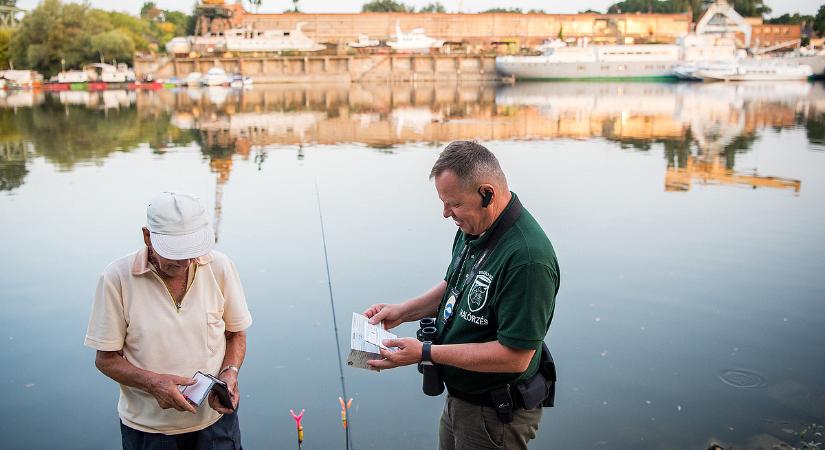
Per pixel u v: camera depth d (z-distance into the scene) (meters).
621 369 3.62
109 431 3.09
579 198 7.93
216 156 12.45
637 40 75.44
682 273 5.09
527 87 46.91
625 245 5.84
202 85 54.62
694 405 3.26
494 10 90.19
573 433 3.05
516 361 1.94
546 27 78.94
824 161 10.86
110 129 18.27
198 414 2.07
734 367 3.62
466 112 24.14
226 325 2.20
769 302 4.50
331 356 3.78
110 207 7.78
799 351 3.79
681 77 51.31
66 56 57.47
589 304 4.50
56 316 4.41
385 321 2.43
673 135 15.51
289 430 3.07
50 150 13.47
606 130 17.02
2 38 61.72
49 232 6.57
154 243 1.87
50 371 3.65
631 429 3.07
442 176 1.99
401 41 68.31
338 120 21.09
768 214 6.98
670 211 7.18
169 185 9.25
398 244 5.95
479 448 2.16
